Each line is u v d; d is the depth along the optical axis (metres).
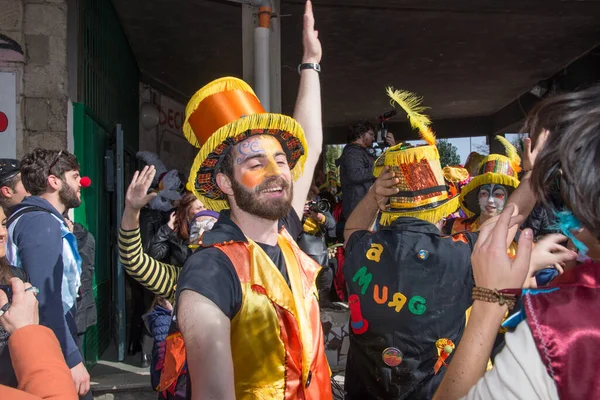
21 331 1.35
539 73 9.92
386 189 2.26
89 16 5.43
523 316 0.99
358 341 2.13
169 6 6.82
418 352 2.00
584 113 0.96
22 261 2.53
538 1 6.60
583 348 0.86
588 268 0.97
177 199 4.37
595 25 7.50
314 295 1.73
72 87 4.85
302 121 2.21
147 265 2.29
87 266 3.77
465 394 1.05
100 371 4.98
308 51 2.34
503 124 12.57
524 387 0.88
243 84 1.86
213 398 1.33
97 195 5.66
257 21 4.52
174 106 10.96
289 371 1.57
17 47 4.66
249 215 1.73
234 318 1.53
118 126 5.49
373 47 8.48
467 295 2.06
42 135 4.68
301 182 2.09
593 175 0.91
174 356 2.01
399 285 2.05
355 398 2.17
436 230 2.18
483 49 8.59
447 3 6.71
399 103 2.41
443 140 12.82
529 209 1.74
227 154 1.76
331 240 6.12
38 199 2.76
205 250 1.57
